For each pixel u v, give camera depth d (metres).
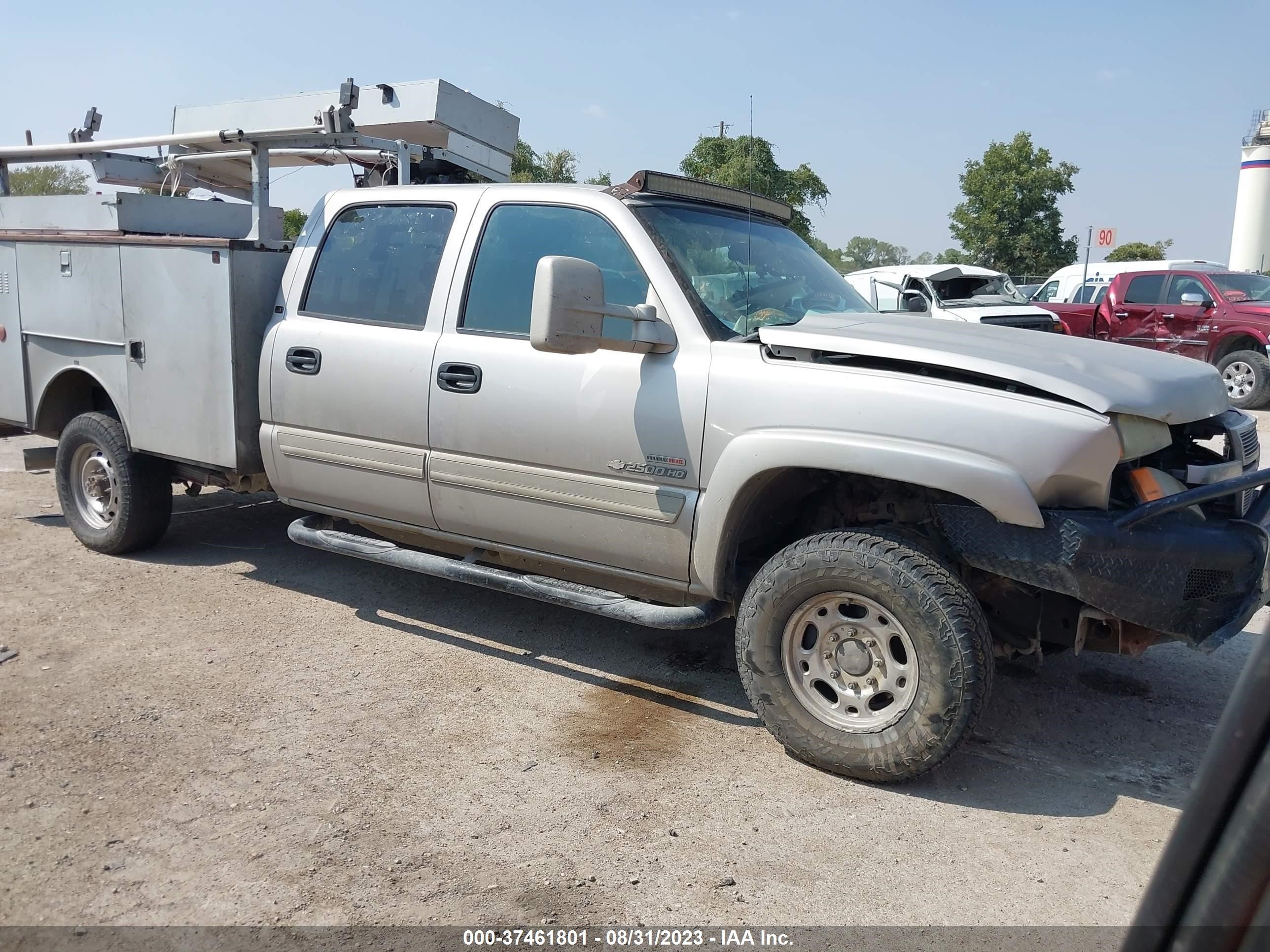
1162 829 3.14
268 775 3.36
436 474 4.27
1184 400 3.34
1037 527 3.02
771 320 3.90
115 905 2.65
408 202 4.54
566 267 3.31
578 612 5.12
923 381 3.22
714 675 4.35
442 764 3.47
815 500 3.89
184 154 6.73
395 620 4.91
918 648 3.15
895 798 3.30
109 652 4.38
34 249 5.66
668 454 3.63
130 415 5.32
